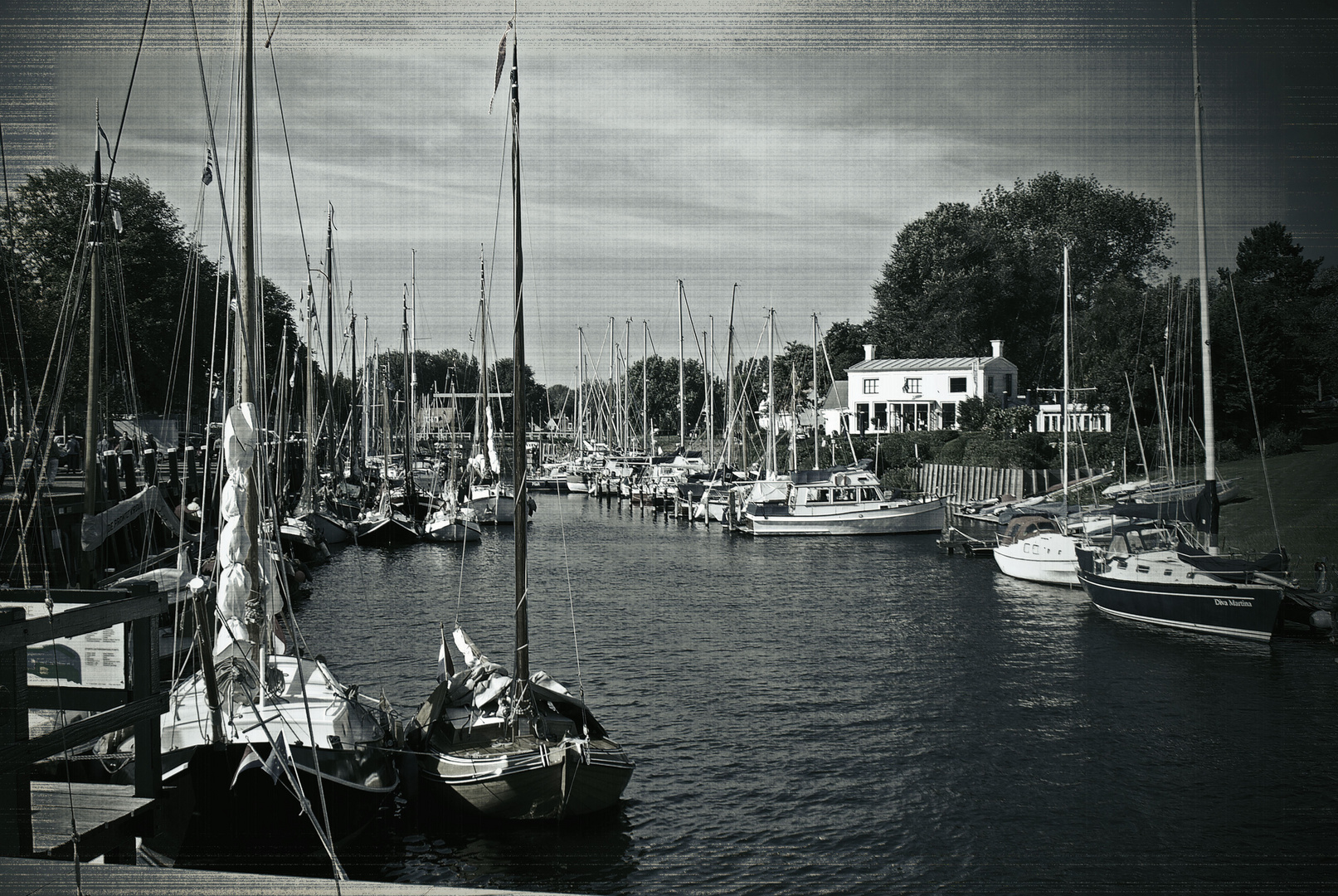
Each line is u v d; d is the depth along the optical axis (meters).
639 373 169.25
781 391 131.62
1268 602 34.72
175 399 69.88
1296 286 73.81
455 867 18.27
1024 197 135.62
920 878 18.08
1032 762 23.75
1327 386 70.38
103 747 16.69
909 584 51.25
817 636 37.81
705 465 108.56
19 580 27.84
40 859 10.01
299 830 16.81
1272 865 18.44
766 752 24.44
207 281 70.56
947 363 114.44
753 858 18.78
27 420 31.22
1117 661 33.34
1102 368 85.69
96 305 28.06
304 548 56.81
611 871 18.23
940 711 27.81
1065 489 56.12
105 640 13.95
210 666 15.30
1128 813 20.81
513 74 20.55
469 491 82.62
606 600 46.56
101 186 27.83
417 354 142.25
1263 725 26.33
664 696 29.38
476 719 21.44
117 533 37.31
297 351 73.00
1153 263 125.38
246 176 17.59
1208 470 37.41
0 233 25.61
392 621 40.97
